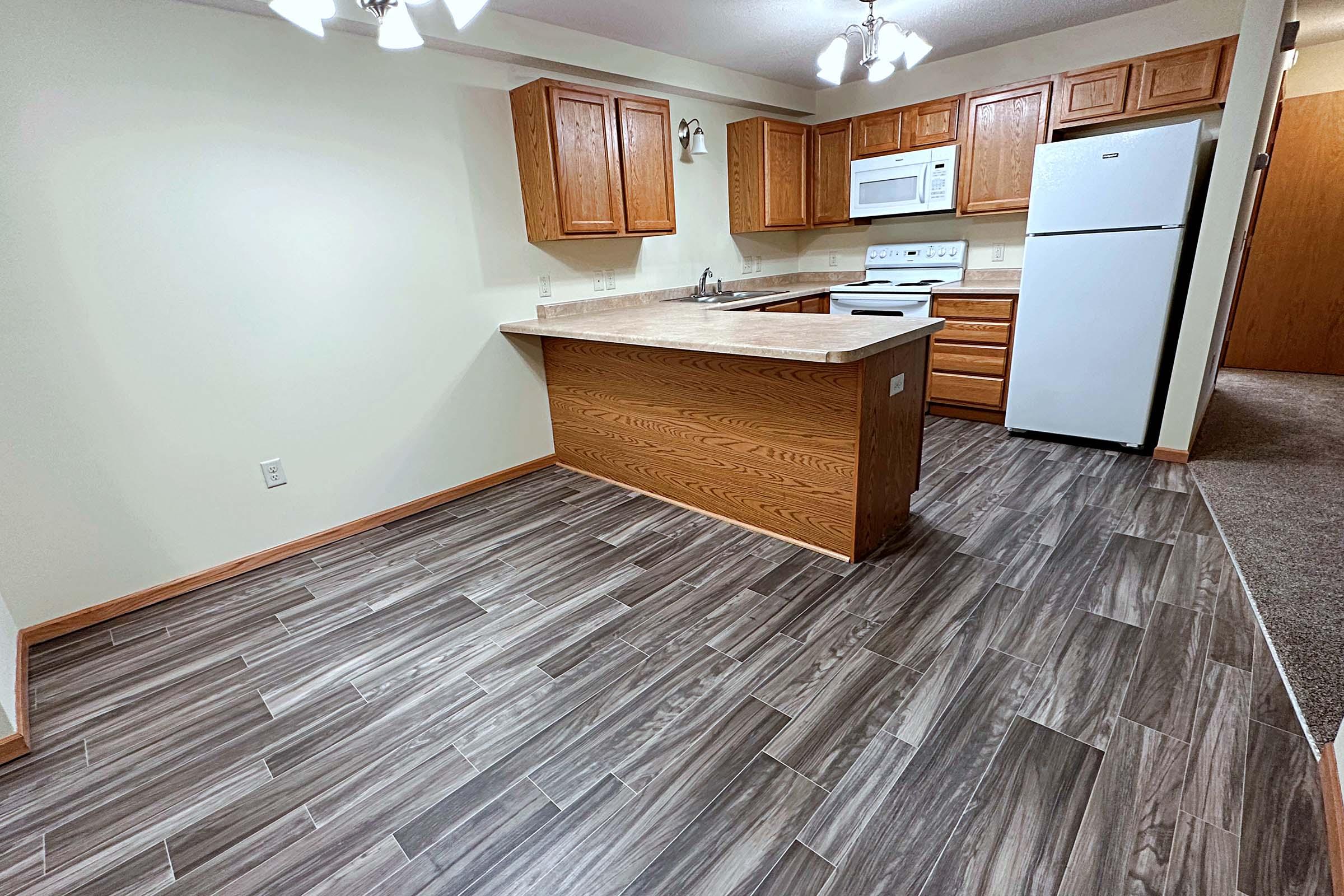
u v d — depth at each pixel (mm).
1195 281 2900
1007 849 1232
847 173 4461
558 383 3502
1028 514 2674
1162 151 2861
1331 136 4371
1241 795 1310
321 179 2584
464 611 2201
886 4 3004
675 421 2881
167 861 1324
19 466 2057
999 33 3566
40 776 1577
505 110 3154
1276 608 1927
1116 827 1261
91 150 2057
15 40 1893
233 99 2320
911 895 1156
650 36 3295
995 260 4246
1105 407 3295
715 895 1179
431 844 1322
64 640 2164
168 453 2354
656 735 1585
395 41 1723
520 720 1667
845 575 2275
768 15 3041
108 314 2160
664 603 2168
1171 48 3271
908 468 2588
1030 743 1483
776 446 2490
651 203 3525
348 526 2887
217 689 1865
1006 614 1988
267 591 2422
